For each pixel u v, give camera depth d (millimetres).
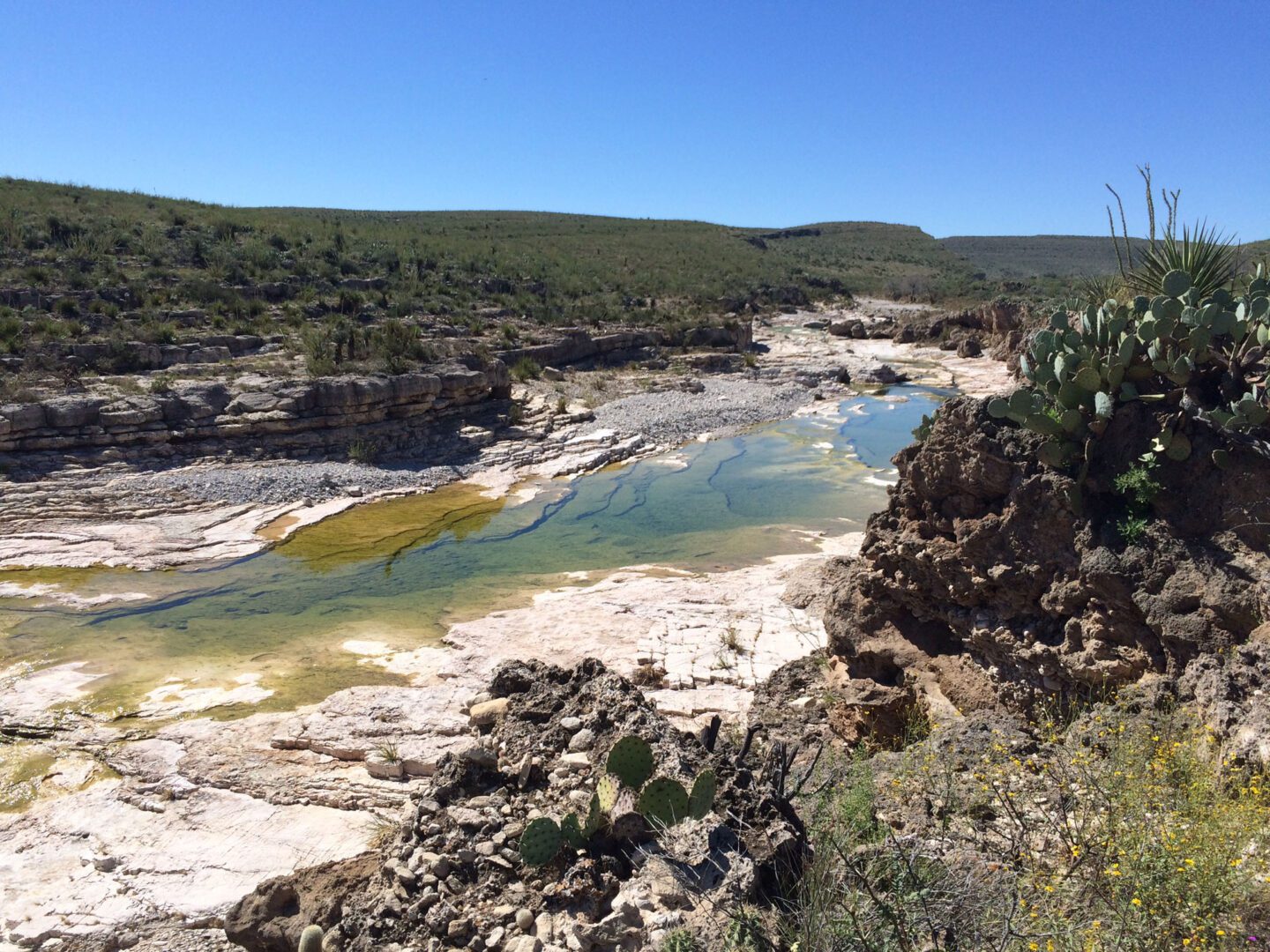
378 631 13828
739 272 76625
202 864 7855
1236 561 7008
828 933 4254
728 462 26734
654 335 43938
